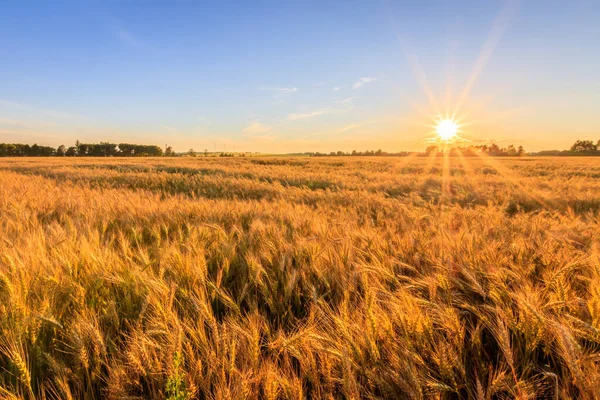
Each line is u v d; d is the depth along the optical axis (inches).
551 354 65.6
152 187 537.0
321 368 61.1
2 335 68.4
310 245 120.3
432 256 108.0
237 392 53.1
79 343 61.1
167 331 65.6
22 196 255.3
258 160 1863.9
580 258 99.1
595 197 338.0
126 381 57.7
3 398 51.9
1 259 94.9
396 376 56.0
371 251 119.4
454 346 67.3
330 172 844.0
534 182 527.8
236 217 196.7
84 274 94.0
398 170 988.6
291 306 90.4
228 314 83.7
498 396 58.6
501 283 83.4
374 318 67.2
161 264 102.3
